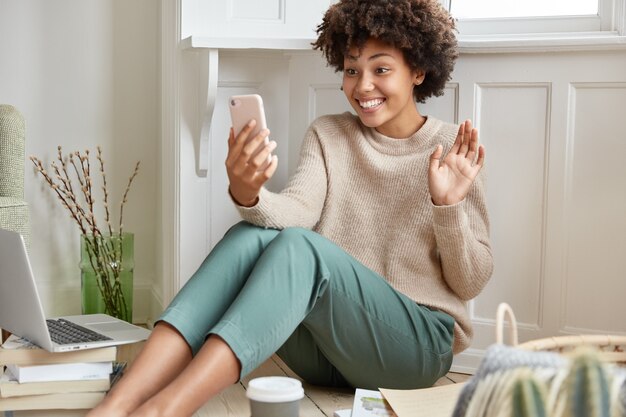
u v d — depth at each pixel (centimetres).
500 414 83
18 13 303
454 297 209
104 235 295
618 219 230
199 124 258
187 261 263
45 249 310
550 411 79
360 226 214
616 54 226
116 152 315
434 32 209
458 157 192
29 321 177
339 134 221
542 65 233
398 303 192
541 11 247
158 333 168
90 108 312
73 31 309
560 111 232
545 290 236
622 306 230
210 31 258
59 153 307
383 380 200
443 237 192
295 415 133
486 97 240
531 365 87
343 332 189
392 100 209
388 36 204
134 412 151
